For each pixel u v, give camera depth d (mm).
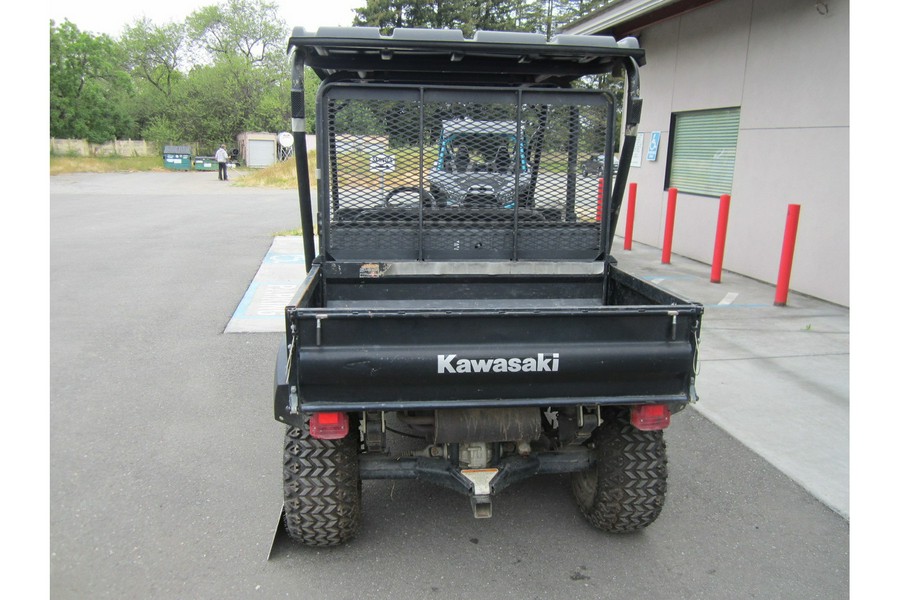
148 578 3104
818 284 8391
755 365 6055
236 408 5094
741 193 9836
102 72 49500
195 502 3777
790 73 8797
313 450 3084
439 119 3697
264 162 53250
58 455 4297
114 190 26094
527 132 3777
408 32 3277
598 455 3342
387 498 3916
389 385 2723
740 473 4223
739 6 9805
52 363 5992
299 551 3352
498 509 3801
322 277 3850
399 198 3824
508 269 3953
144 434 4633
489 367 2707
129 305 7984
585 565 3281
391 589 3068
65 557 3238
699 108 10930
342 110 3648
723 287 9039
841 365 6059
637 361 2773
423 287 3943
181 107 56344
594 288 4082
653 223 12531
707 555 3381
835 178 8086
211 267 10211
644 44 12758
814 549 3439
